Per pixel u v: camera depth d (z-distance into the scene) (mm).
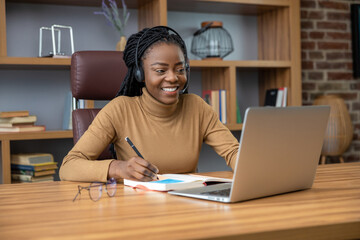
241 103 3709
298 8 3439
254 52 3723
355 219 786
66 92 3143
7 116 2680
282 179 1036
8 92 2998
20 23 3014
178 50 1474
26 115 2742
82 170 1296
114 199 1011
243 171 930
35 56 3051
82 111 1794
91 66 1811
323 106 1115
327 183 1215
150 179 1193
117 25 3059
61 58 2797
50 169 2744
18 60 2682
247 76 3729
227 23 3625
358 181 1240
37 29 3055
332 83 3865
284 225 748
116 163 1265
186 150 1548
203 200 986
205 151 3568
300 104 3459
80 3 3086
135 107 1551
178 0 3107
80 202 986
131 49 1562
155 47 1463
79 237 695
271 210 871
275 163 1002
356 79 3957
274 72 3582
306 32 3766
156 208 903
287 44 3445
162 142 1522
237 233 699
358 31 3891
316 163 1130
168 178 1237
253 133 929
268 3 3324
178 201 977
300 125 1050
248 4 3283
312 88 3797
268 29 3611
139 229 732
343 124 3572
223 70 3277
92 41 3209
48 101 3098
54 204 969
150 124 1534
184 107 1602
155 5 3045
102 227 752
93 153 1449
